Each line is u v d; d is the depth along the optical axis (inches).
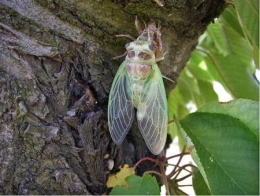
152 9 7.9
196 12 8.2
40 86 6.9
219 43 12.0
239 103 7.9
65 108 7.1
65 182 6.9
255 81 10.6
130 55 7.8
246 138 7.6
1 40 6.9
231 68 10.7
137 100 7.8
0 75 6.7
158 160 8.1
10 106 6.6
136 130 8.1
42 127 6.8
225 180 7.4
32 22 7.1
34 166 6.8
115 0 7.6
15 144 6.7
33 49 7.0
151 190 7.3
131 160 7.9
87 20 7.5
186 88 12.2
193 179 8.4
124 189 7.3
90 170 7.2
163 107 7.8
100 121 7.3
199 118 8.0
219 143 7.7
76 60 7.4
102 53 7.8
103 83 7.6
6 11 7.0
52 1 7.2
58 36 7.3
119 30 7.9
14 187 6.7
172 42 8.6
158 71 8.0
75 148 7.0
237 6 7.9
